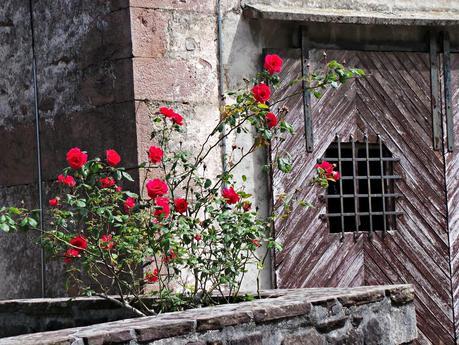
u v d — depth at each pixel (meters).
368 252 9.66
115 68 8.80
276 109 9.35
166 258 6.42
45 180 9.62
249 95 6.79
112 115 8.85
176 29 8.88
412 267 9.81
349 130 9.67
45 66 9.61
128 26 8.66
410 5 10.00
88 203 6.30
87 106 9.12
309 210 9.41
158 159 6.46
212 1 9.08
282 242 9.29
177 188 8.63
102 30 8.93
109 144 8.89
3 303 7.09
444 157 10.00
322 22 9.50
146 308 6.36
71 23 9.29
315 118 9.51
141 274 8.19
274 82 6.76
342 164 10.12
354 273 9.58
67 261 6.52
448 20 9.85
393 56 9.88
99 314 6.66
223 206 6.61
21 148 9.91
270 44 9.41
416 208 9.88
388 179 9.84
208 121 8.98
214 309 5.26
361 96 9.74
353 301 5.68
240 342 5.00
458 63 10.10
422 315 9.81
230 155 8.90
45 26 9.61
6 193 10.11
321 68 9.56
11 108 10.03
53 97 9.52
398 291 5.99
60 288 9.45
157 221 6.37
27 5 9.81
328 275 9.47
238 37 9.23
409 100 9.91
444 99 10.04
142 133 8.63
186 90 8.88
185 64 8.90
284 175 9.32
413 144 9.91
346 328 5.61
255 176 9.23
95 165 6.12
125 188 8.70
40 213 9.61
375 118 9.78
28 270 9.84
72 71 9.29
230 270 6.45
